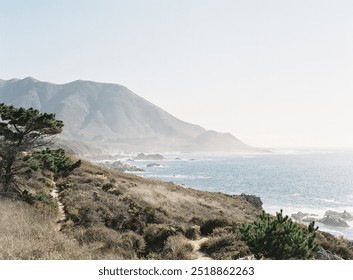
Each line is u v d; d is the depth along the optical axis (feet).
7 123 75.05
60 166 84.33
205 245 58.18
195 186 466.29
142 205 89.35
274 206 312.50
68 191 92.02
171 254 53.01
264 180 558.56
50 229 53.21
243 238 45.75
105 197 86.58
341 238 78.13
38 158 81.61
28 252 39.63
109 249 51.49
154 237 61.41
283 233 43.39
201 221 79.41
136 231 66.49
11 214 55.98
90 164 161.38
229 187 458.09
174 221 76.18
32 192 84.53
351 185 501.97
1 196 70.38
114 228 66.59
